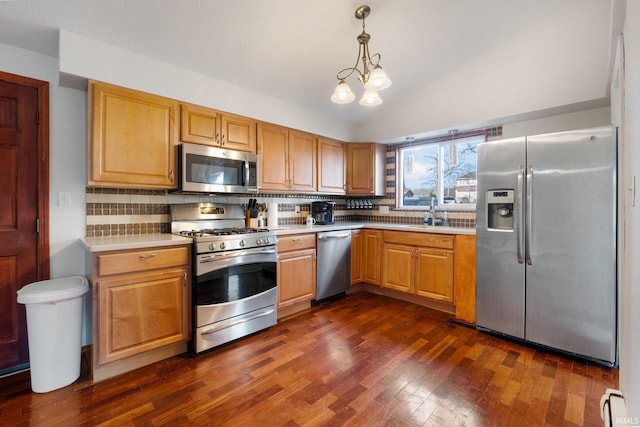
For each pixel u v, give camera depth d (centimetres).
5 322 199
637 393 98
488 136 323
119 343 191
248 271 252
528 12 244
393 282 343
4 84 197
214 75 262
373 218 433
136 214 247
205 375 193
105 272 185
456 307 285
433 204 355
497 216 258
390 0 213
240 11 203
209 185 253
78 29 191
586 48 238
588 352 210
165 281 210
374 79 181
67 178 219
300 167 339
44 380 175
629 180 133
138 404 165
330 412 159
